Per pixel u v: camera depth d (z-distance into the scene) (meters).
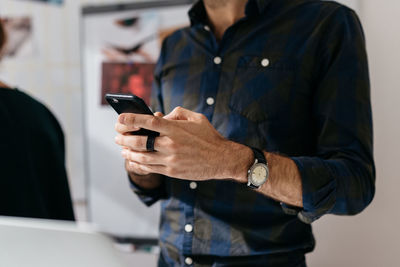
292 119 0.94
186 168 0.73
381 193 1.53
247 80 0.98
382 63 1.51
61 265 0.43
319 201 0.79
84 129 2.17
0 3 2.35
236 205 0.95
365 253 1.58
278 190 0.79
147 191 1.08
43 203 1.21
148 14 2.04
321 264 1.66
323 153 0.88
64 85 2.34
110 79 2.12
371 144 0.87
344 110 0.86
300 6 1.01
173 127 0.69
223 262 0.96
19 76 2.37
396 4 1.47
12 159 1.14
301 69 0.94
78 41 2.31
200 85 1.04
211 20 1.09
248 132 0.95
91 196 2.17
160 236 1.08
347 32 0.91
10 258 0.44
